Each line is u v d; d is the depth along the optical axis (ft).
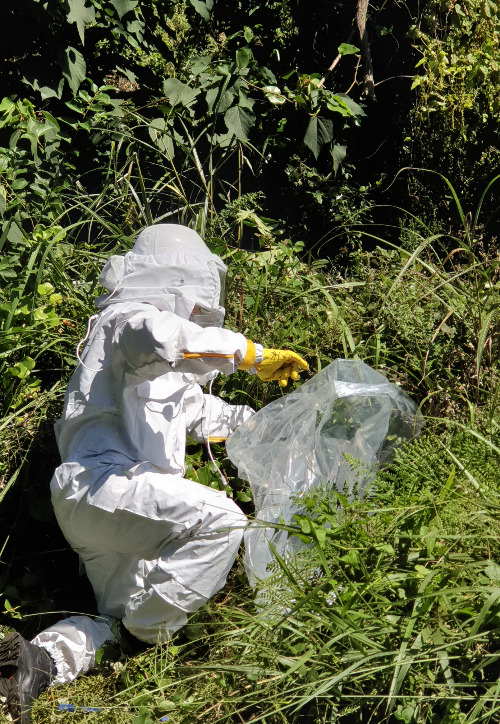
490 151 15.35
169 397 8.63
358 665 6.58
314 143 15.05
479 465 8.05
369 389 8.86
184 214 12.92
